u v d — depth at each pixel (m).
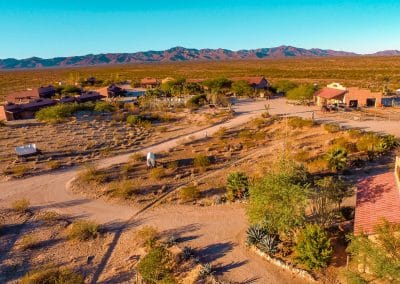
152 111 82.56
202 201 34.81
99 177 41.41
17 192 39.00
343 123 59.56
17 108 78.88
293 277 22.59
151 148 54.00
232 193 34.56
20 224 31.77
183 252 25.75
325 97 76.44
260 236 25.92
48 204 35.78
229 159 46.47
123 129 66.44
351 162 40.28
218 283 22.25
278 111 74.06
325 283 21.61
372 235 20.94
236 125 63.72
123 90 114.38
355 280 19.09
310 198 26.98
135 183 40.12
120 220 31.94
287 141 51.16
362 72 164.75
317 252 22.41
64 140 58.62
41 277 23.48
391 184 24.84
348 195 27.92
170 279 22.30
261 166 41.97
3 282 23.92
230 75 182.75
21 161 48.56
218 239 27.69
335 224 27.53
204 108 83.19
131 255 26.33
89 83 158.88
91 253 27.09
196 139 56.50
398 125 56.56
